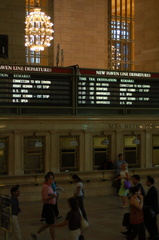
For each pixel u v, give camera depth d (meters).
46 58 32.34
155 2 21.64
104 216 13.16
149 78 17.83
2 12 16.66
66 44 32.94
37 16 27.20
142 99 17.78
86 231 11.36
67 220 8.33
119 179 14.80
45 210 10.36
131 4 35.34
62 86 16.30
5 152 15.33
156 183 17.70
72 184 15.93
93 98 16.81
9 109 15.38
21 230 11.41
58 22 32.78
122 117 17.11
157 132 18.05
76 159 16.55
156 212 10.47
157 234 10.52
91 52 33.84
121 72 17.31
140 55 22.41
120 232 11.24
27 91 15.72
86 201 15.48
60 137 16.19
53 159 15.95
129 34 35.41
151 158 17.92
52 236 10.27
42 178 15.46
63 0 32.94
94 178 16.30
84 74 16.61
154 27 21.70
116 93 17.25
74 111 16.41
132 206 9.76
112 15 35.12
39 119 15.62
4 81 15.34
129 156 17.53
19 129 15.37
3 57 16.56
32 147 15.72
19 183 15.09
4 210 9.34
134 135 17.59
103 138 17.02
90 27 33.88
